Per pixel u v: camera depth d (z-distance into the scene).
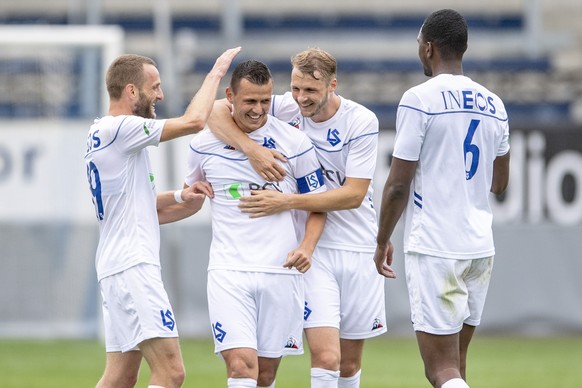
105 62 52.56
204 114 22.02
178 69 62.38
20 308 52.06
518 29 81.19
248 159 23.28
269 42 75.31
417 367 43.69
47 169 52.38
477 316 22.56
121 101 22.55
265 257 23.14
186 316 54.28
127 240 22.06
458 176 21.55
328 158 24.31
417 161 21.61
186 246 54.31
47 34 52.12
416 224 21.73
